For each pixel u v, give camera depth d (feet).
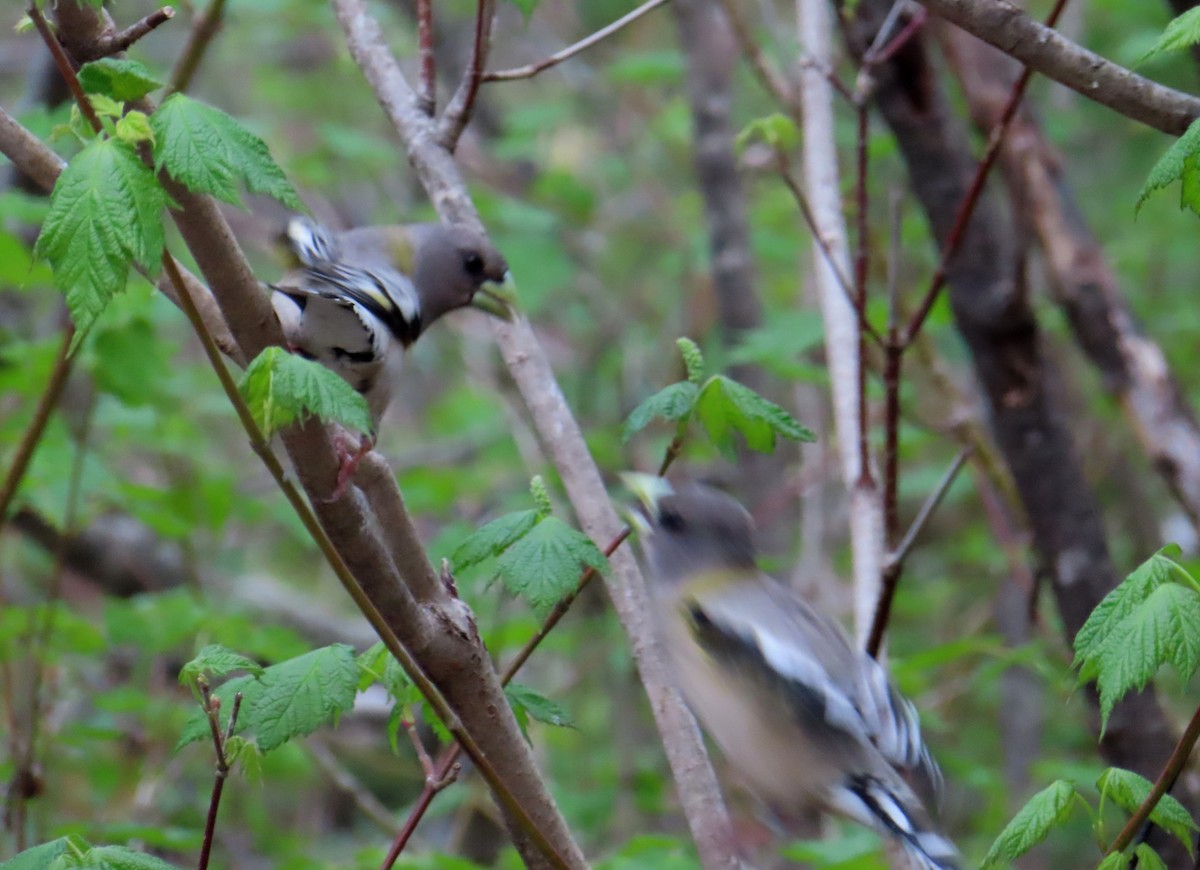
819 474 48.01
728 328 51.08
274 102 64.95
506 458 59.16
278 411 16.19
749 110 61.98
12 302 49.80
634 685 51.26
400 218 56.95
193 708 37.96
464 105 29.43
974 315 32.32
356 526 17.78
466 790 43.01
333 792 51.80
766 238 56.65
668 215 65.41
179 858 42.37
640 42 70.64
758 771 23.54
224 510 43.11
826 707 22.63
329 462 17.48
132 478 51.16
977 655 49.96
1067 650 33.19
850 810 22.16
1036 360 32.42
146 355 36.52
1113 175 62.39
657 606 25.75
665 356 61.46
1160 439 34.53
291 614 53.47
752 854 34.12
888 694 23.45
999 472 38.86
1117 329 35.09
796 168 53.31
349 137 53.36
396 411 71.10
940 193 32.53
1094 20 60.13
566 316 64.44
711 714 24.22
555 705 21.72
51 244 14.71
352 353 25.16
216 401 48.98
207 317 19.51
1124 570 48.85
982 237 32.24
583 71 67.15
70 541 42.16
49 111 42.91
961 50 35.29
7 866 17.42
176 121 15.30
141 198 14.88
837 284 30.40
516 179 65.21
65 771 41.09
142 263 14.74
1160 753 29.22
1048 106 59.11
